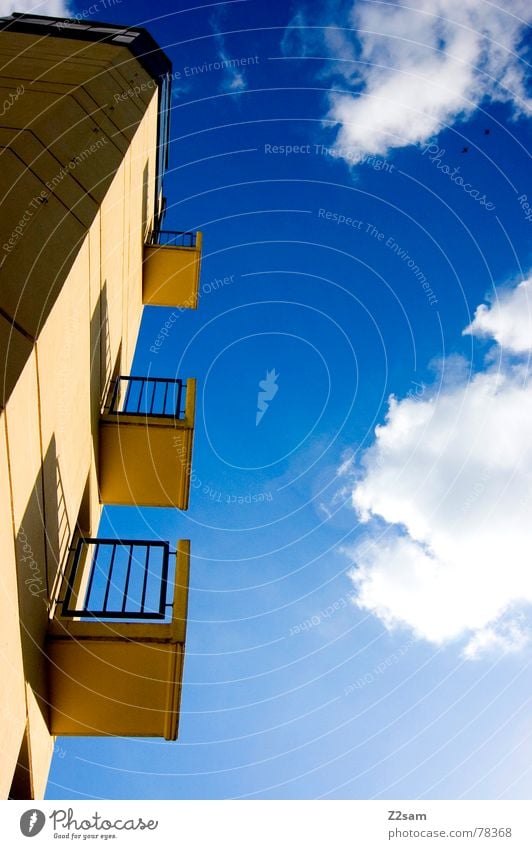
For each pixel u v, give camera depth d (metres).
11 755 3.84
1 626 3.46
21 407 3.43
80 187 5.18
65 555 5.53
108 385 7.43
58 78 7.05
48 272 4.11
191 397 7.18
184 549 5.32
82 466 5.90
